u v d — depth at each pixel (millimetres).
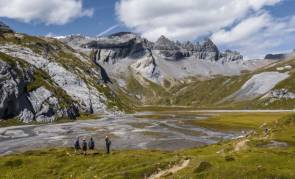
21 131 158875
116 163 52969
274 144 67125
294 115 91625
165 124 186500
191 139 122312
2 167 56062
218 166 43781
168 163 48344
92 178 47500
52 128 171250
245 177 39969
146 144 110750
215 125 173750
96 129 163250
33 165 56219
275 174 40125
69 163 55781
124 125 183875
